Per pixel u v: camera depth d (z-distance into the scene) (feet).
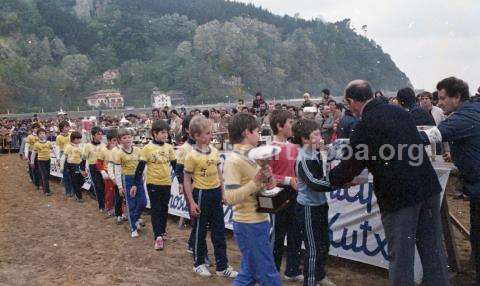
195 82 476.13
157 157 20.47
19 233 24.99
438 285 11.78
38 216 29.60
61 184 44.73
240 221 11.84
